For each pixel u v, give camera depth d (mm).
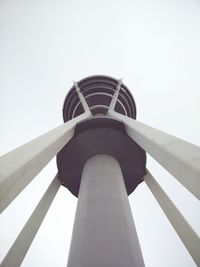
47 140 12078
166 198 16438
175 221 14750
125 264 10398
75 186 20344
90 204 13578
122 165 19672
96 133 19266
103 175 16062
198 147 8477
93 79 32906
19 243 12984
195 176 7551
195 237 13375
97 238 11414
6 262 11984
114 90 32406
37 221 14805
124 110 31984
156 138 11141
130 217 13312
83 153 19391
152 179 19219
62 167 19875
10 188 8148
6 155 9195
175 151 8945
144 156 19797
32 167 9914
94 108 28672
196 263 12570
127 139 19438
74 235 12250
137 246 11625
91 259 10516
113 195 14242
